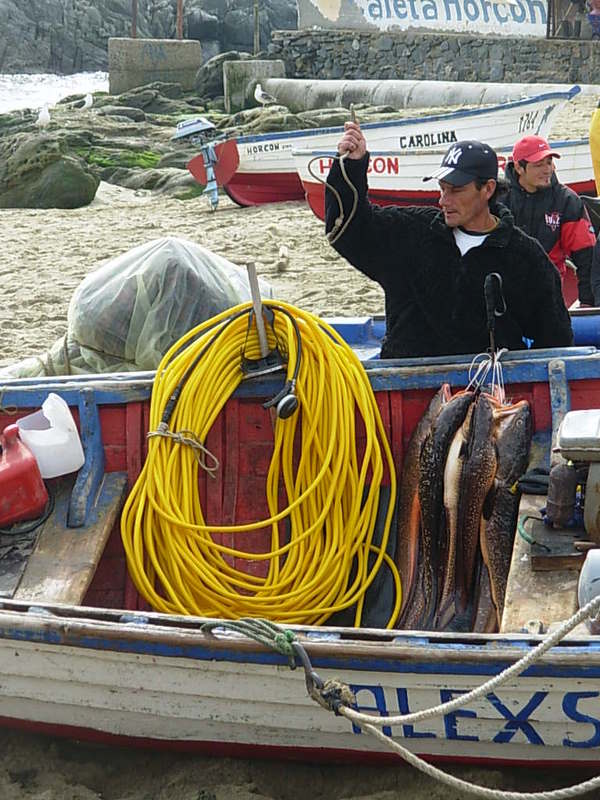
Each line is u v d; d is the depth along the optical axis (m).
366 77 68.19
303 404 10.36
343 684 7.66
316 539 10.05
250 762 9.08
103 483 10.49
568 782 8.59
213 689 8.40
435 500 9.69
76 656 8.48
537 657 7.03
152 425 10.25
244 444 10.91
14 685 8.85
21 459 9.83
